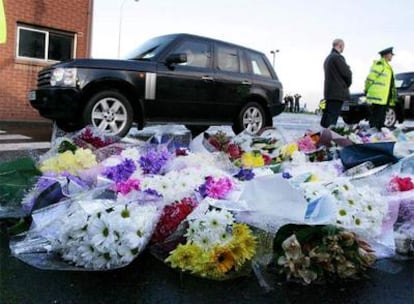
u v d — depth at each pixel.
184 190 2.51
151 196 2.44
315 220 2.16
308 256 2.13
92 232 2.16
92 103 6.52
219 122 7.92
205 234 2.17
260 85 8.43
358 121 12.52
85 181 2.96
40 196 2.69
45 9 10.73
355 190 2.39
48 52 10.98
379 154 3.27
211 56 7.77
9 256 2.32
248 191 2.31
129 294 1.99
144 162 3.07
